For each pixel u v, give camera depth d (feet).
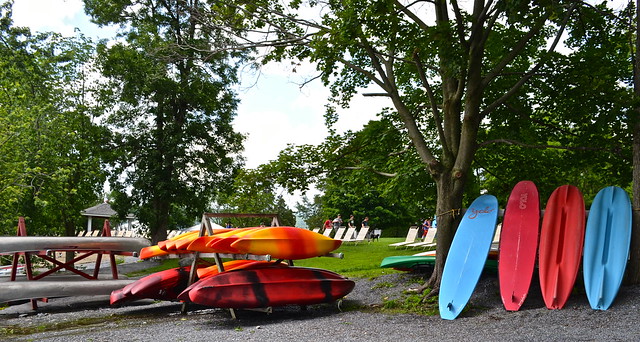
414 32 31.83
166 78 91.56
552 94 38.04
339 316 29.89
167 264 82.89
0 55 87.66
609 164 44.11
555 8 29.04
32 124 68.59
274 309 33.86
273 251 31.60
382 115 47.21
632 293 28.04
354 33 31.78
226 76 96.84
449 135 36.14
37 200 63.36
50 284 37.24
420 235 120.37
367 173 45.83
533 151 44.45
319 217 197.47
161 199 97.76
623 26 39.50
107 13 90.07
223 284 29.27
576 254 29.66
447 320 27.22
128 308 37.93
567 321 24.44
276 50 42.39
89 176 85.46
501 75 40.19
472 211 34.53
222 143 103.55
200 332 26.09
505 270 30.86
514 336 21.79
